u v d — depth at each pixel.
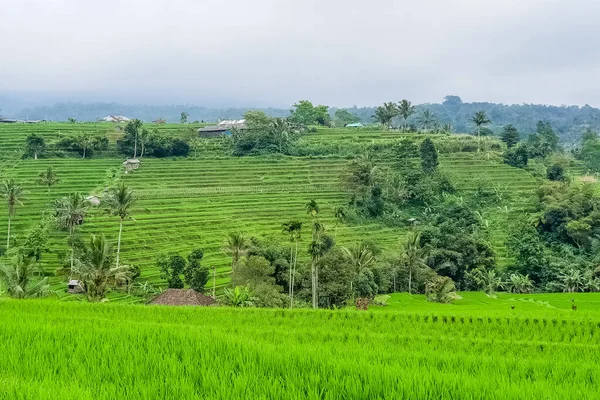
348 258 78.31
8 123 181.75
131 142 146.00
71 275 78.50
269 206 120.50
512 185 135.50
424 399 15.05
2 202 110.31
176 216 110.00
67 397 14.34
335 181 136.62
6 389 14.95
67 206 90.38
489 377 17.48
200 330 26.31
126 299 74.19
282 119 161.88
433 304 73.50
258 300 62.53
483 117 164.50
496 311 54.16
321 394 15.04
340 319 37.91
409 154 145.12
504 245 109.00
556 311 54.12
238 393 15.05
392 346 26.33
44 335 23.50
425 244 98.62
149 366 18.09
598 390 15.97
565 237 109.31
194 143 153.38
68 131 165.62
